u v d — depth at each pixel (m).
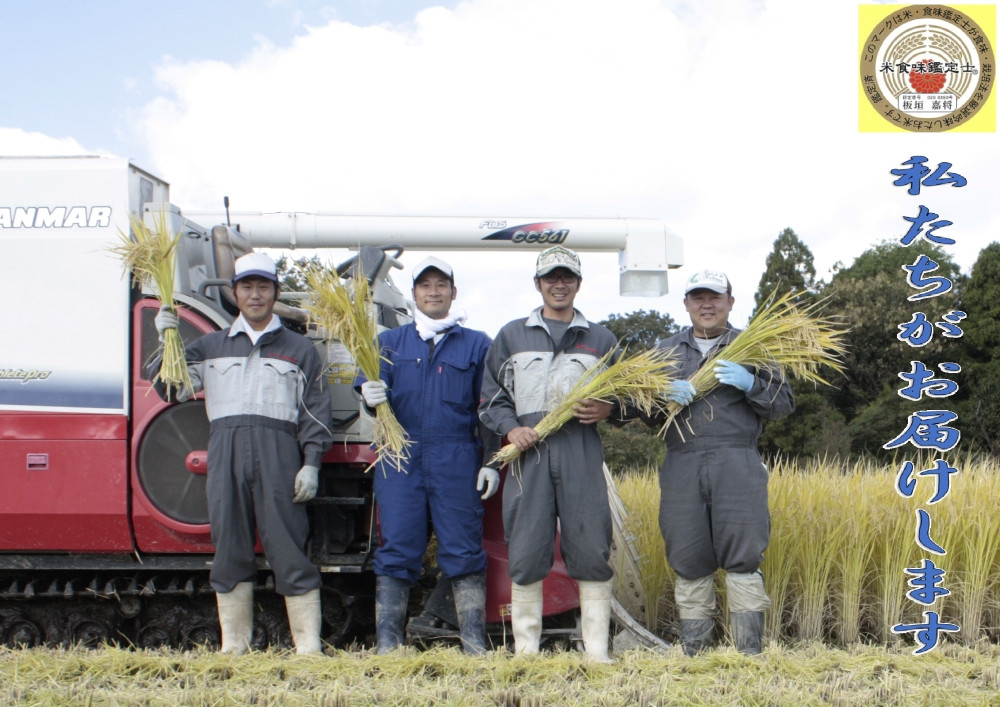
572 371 3.84
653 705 3.08
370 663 3.48
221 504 3.76
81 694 3.13
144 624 4.35
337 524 4.24
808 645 4.23
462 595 3.96
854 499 4.83
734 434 3.86
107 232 4.14
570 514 3.77
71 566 4.15
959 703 3.15
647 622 4.79
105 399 4.08
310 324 4.38
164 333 3.78
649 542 4.93
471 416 4.03
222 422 3.81
